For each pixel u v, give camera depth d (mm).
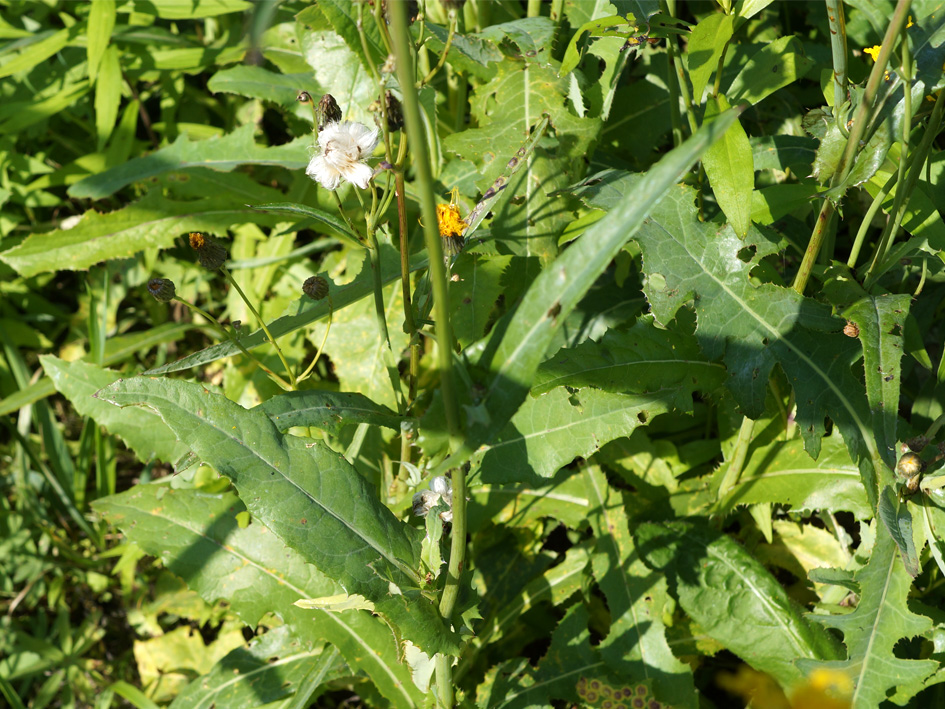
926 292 916
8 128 1078
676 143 899
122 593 1088
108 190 1015
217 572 894
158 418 930
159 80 1169
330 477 760
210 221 1020
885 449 771
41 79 1146
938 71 778
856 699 810
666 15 830
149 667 1021
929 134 787
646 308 931
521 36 898
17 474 1132
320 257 1115
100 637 1093
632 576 879
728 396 868
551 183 886
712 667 929
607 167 948
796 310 814
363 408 793
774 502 886
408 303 804
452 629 769
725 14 794
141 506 915
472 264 878
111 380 934
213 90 1003
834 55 785
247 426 754
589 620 945
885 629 802
